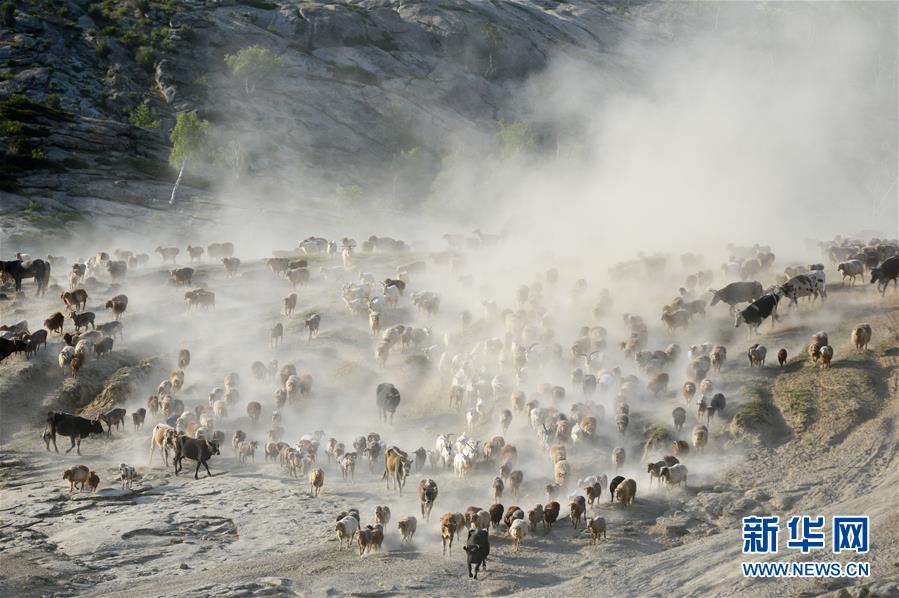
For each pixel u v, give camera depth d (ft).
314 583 272.10
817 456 366.02
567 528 321.93
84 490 365.20
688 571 279.69
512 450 375.86
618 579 274.98
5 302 613.93
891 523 298.35
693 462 374.63
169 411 443.32
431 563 292.40
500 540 312.50
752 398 411.75
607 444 395.75
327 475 388.78
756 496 336.08
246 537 317.01
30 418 454.81
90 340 508.12
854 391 409.49
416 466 387.34
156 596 262.67
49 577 278.87
